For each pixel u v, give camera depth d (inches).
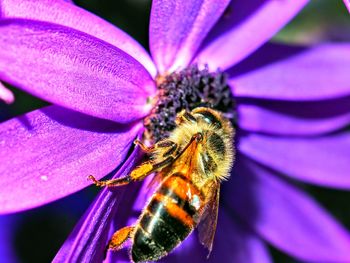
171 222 2.7
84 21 2.6
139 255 2.7
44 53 2.4
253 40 3.1
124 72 2.7
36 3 2.5
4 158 2.4
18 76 2.3
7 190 2.4
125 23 3.3
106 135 2.7
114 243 2.7
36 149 2.5
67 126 2.6
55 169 2.5
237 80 3.2
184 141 2.8
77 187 2.5
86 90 2.5
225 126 2.9
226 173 2.9
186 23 2.9
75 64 2.5
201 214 2.8
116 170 2.8
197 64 3.0
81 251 2.6
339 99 3.3
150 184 2.8
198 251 3.2
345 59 3.3
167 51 3.0
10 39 2.3
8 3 2.4
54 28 2.4
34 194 2.4
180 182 2.7
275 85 3.2
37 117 2.5
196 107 3.0
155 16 2.9
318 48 3.3
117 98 2.7
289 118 3.3
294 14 3.1
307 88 3.3
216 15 2.9
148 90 2.9
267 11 3.1
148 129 2.9
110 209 2.7
